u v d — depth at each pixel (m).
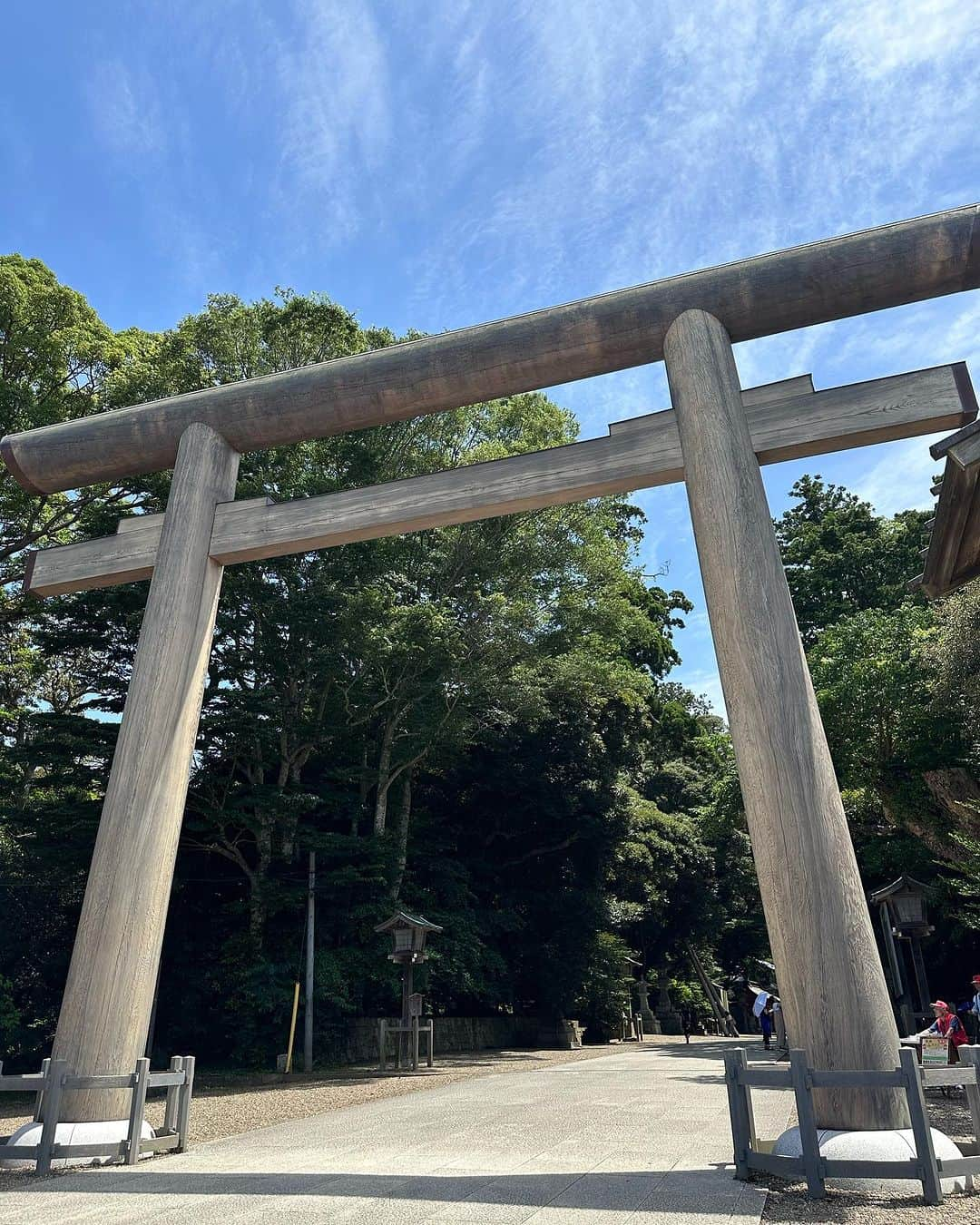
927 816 17.86
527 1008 26.89
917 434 6.63
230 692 17.69
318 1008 18.53
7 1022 17.55
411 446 22.25
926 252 6.79
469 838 26.62
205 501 8.20
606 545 23.42
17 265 18.91
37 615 19.06
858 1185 4.69
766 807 5.63
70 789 19.59
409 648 18.62
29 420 16.95
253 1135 7.77
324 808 21.11
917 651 17.34
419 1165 5.84
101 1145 6.09
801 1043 5.16
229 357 19.02
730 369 6.95
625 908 27.55
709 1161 5.70
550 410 23.83
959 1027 9.84
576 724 25.58
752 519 6.38
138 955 6.71
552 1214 4.30
